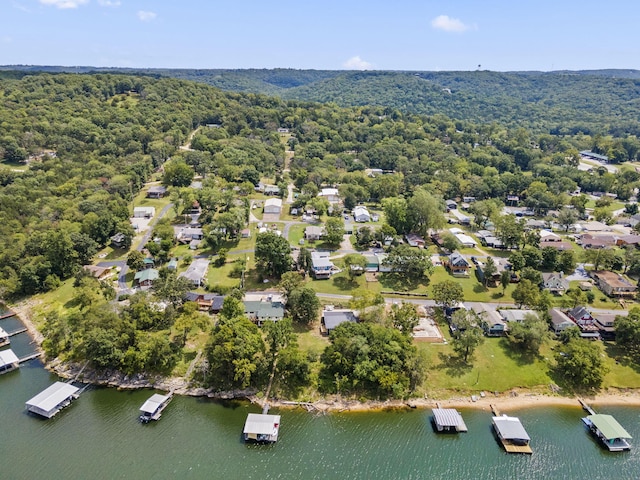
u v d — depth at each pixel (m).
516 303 121.56
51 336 101.88
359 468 73.81
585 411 88.69
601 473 74.25
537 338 98.94
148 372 94.31
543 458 76.88
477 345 98.56
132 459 74.19
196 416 84.38
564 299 124.38
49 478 70.31
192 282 120.56
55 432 79.62
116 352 92.94
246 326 95.88
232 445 77.81
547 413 88.00
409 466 74.50
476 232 175.88
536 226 183.50
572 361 94.00
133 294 113.81
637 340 100.50
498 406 89.12
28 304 121.69
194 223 167.00
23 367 97.06
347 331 96.94
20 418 82.62
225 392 90.19
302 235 163.75
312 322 110.69
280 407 87.44
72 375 94.44
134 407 86.38
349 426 83.19
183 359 97.44
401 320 103.19
